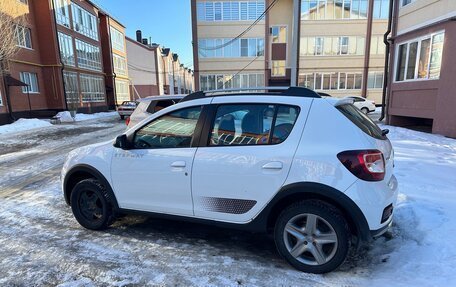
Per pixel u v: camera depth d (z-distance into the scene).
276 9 28.27
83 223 3.98
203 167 3.18
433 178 5.33
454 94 9.79
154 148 3.51
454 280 2.63
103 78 33.97
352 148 2.72
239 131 3.14
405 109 12.48
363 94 28.47
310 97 3.03
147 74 50.06
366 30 27.66
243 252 3.38
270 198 2.93
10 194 5.59
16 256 3.32
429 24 10.91
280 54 28.77
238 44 28.30
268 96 3.13
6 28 17.25
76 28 27.98
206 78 28.81
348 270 2.96
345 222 2.77
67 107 25.27
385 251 3.26
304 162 2.80
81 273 2.97
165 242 3.62
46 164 8.16
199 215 3.29
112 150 3.75
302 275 2.88
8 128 16.22
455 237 3.26
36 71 23.38
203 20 27.95
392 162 3.24
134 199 3.63
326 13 27.64
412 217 3.78
